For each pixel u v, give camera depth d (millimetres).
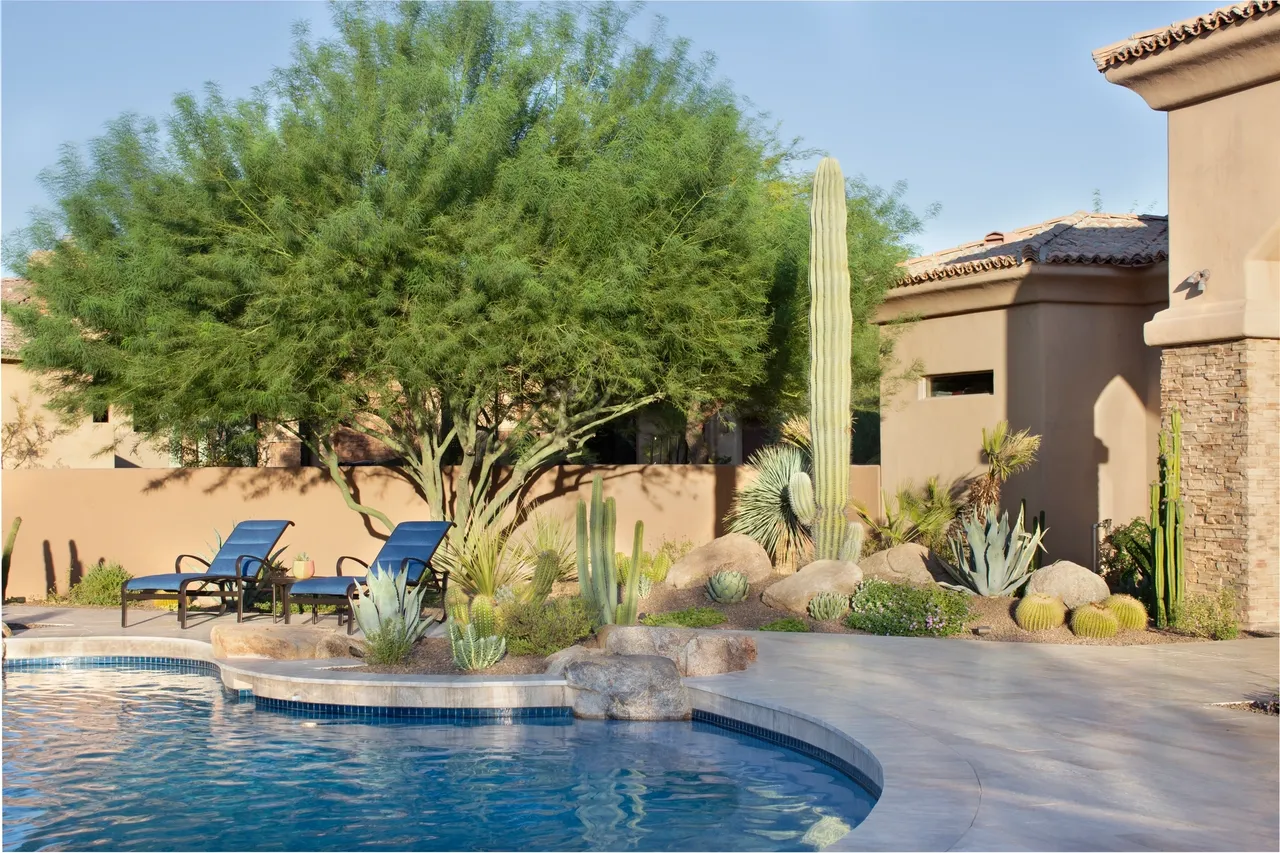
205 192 14430
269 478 18234
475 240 13836
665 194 14867
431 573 13727
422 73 14047
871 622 13273
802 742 8492
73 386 17359
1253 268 13219
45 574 17875
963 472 19391
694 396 16359
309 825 6746
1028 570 15047
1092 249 18250
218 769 8078
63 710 10234
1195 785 6543
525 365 15297
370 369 14719
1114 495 18297
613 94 15945
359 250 13578
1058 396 17906
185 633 13281
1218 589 13422
